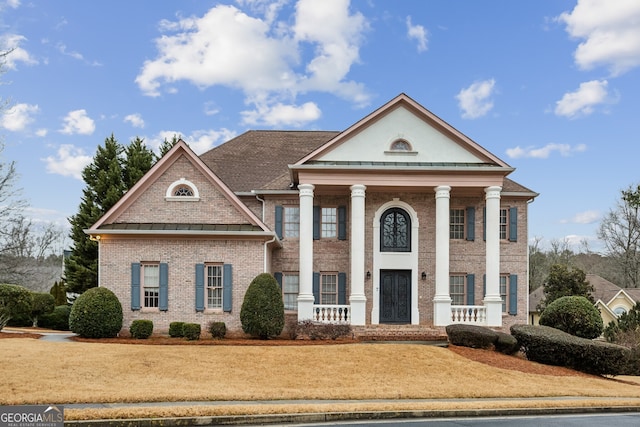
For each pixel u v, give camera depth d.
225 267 27.52
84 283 41.66
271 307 25.91
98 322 24.77
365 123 29.86
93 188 43.47
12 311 26.62
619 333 30.00
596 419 15.33
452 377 19.91
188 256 27.53
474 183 29.36
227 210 28.50
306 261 28.83
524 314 31.88
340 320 29.08
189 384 16.91
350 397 16.48
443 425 13.91
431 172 29.22
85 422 12.88
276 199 32.12
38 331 30.11
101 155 44.03
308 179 29.23
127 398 14.80
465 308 30.09
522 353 25.66
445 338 27.28
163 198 28.47
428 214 31.58
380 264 31.17
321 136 38.59
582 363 23.55
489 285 29.03
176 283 27.38
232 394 15.78
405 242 31.55
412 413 15.06
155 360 19.47
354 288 28.84
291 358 20.86
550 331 24.98
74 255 42.53
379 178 29.31
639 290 55.12
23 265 54.97
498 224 29.25
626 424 14.53
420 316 31.00
